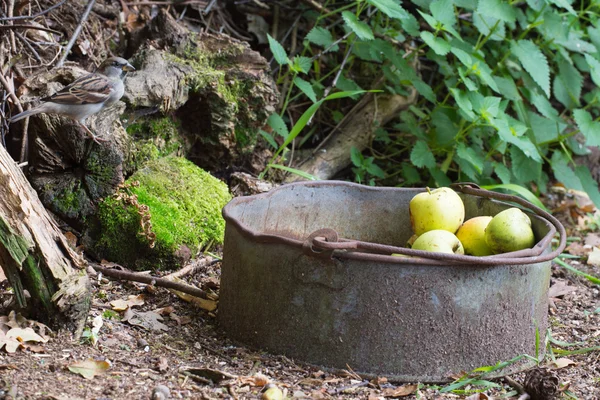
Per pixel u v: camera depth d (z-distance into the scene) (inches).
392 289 71.1
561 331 80.8
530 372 71.6
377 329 71.4
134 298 79.0
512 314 72.8
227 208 75.9
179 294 79.8
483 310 71.9
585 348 77.7
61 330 73.5
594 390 72.9
